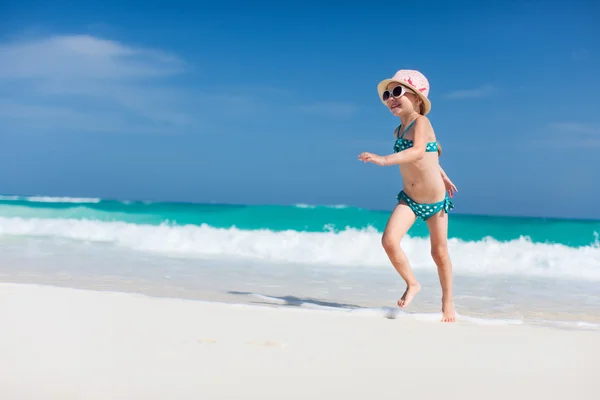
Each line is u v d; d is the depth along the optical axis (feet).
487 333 12.55
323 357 9.32
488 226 49.93
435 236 17.02
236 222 54.19
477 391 7.78
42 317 11.57
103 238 43.45
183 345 9.69
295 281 25.80
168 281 23.93
